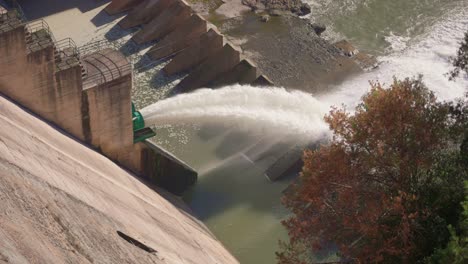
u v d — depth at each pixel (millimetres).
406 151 43938
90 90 54969
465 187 38375
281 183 61219
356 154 44812
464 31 79875
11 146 42469
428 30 80625
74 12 80500
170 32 76188
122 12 80125
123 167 60094
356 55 76000
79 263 35375
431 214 42469
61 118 55688
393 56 76750
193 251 49344
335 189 44750
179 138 65250
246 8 81625
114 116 57094
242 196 60438
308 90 70812
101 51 58781
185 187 61562
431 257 38156
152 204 53719
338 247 50219
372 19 82438
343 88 71375
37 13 80688
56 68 53531
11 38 50844
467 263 35750
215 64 70000
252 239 56969
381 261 42469
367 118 44250
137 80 71688
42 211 37750
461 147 44781
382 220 42938
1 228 32750
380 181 44844
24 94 53531
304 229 45000
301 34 77875
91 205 43094
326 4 84812
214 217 59219
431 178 44062
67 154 50000
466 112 46562
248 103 68062
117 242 40781
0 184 37062
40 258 32719
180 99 68188
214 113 67312
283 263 45438
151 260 41625
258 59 74000
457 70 56312
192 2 82250
